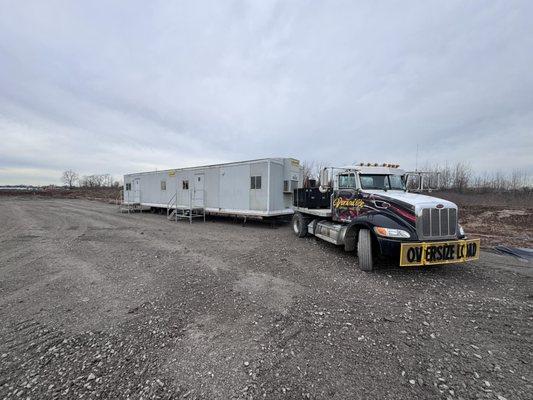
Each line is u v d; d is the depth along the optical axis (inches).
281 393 95.0
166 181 717.9
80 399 93.5
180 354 118.6
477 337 131.3
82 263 270.2
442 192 1224.2
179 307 166.4
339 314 155.2
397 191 272.2
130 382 101.7
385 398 92.4
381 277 221.8
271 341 127.8
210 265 258.4
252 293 187.8
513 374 104.7
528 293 187.8
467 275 227.0
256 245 351.9
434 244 207.5
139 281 215.6
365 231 241.1
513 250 312.7
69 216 738.2
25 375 106.9
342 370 107.0
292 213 527.2
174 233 456.1
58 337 134.6
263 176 489.7
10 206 1107.3
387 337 130.8
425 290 193.0
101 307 168.7
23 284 212.1
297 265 257.8
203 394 95.0
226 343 126.7
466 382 100.2
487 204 863.1
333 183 313.9
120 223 595.5
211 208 590.6
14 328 144.3
